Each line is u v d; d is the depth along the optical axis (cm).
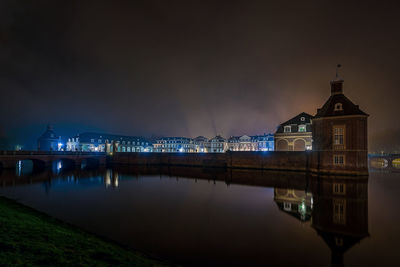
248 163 6003
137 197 2814
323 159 4441
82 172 5709
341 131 4253
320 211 2108
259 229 1675
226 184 3794
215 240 1477
